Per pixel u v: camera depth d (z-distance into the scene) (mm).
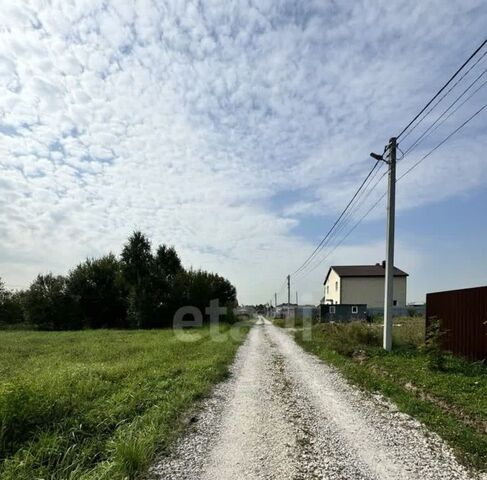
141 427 5672
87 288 39781
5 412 5180
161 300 37562
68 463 4383
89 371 9078
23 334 26859
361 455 4836
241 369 11531
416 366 10523
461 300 11734
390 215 14336
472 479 4180
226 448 5066
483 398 7176
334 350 15234
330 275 54250
